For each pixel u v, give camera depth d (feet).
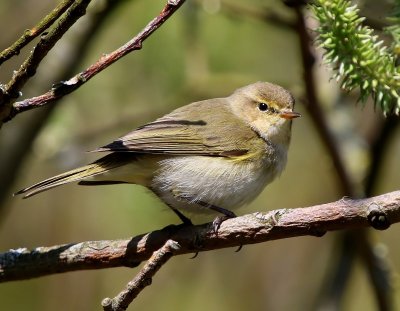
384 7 26.71
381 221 18.97
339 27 20.56
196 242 21.93
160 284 41.91
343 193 34.19
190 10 39.14
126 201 39.99
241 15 37.01
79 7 17.83
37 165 43.45
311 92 30.96
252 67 43.06
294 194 44.55
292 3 26.86
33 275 23.03
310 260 43.88
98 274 40.93
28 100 19.19
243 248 43.62
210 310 42.01
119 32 40.73
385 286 34.68
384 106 20.75
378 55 20.68
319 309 36.42
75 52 36.60
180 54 40.24
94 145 43.11
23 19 42.68
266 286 43.19
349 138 38.91
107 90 40.91
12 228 41.29
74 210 41.06
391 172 46.47
